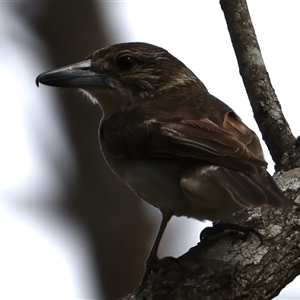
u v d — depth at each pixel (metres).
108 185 16.28
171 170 10.89
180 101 11.60
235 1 13.02
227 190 10.12
